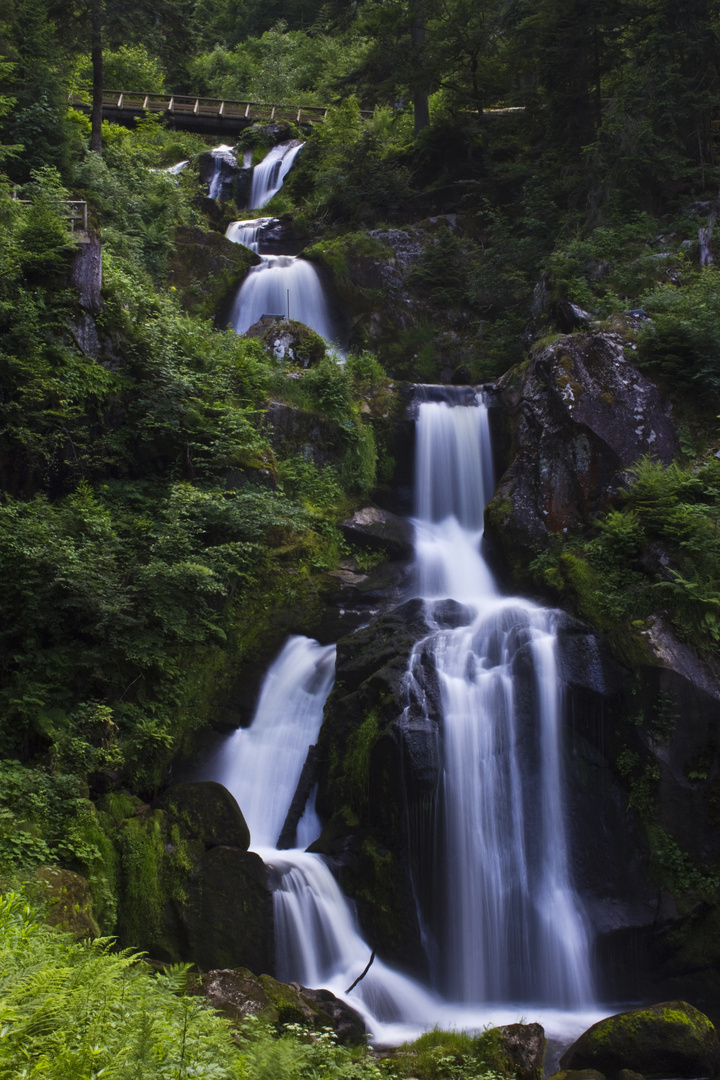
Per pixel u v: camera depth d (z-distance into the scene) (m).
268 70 52.53
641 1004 11.36
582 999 11.31
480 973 11.48
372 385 20.59
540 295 20.98
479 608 14.62
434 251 26.31
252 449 16.50
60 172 23.78
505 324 23.88
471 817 12.05
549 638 13.36
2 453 14.09
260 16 67.69
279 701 14.16
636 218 21.78
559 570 15.23
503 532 17.03
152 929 10.39
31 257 15.18
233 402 17.56
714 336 16.55
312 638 15.15
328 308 25.58
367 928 11.46
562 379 16.97
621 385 16.89
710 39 22.83
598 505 16.31
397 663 13.12
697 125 22.81
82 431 14.96
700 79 23.00
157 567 13.05
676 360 16.92
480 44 29.17
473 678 13.03
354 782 12.45
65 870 9.39
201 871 10.84
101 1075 3.54
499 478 18.98
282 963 10.59
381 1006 10.63
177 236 25.36
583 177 23.50
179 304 22.09
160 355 16.59
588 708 12.91
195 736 13.27
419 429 19.97
